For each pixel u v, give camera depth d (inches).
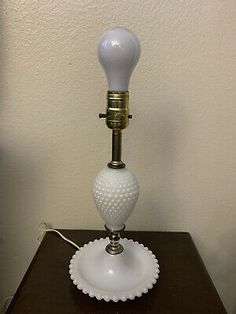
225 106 27.4
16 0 25.0
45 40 25.8
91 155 28.4
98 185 20.3
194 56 26.2
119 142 20.4
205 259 31.4
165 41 25.9
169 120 27.6
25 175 28.9
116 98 18.9
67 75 26.6
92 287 20.5
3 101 27.0
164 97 27.0
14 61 26.1
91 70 26.5
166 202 29.8
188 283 22.7
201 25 25.6
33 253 30.8
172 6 25.3
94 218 30.1
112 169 20.6
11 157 28.4
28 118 27.5
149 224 30.4
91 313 19.7
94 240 26.8
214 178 29.1
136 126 27.7
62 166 28.7
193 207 29.9
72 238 27.9
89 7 25.3
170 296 21.3
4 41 25.7
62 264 24.4
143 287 20.6
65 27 25.6
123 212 20.4
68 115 27.5
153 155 28.5
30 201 29.6
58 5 25.2
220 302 21.0
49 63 26.3
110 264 21.7
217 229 30.5
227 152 28.5
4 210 29.7
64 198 29.5
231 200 29.7
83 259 23.5
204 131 27.9
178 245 27.5
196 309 20.3
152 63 26.3
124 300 19.7
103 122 27.6
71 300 20.7
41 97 27.0
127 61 18.0
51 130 27.8
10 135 27.8
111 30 18.5
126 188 19.9
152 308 20.2
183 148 28.4
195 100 27.2
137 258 23.5
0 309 31.5
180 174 29.0
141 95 27.0
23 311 19.7
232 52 26.2
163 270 24.0
